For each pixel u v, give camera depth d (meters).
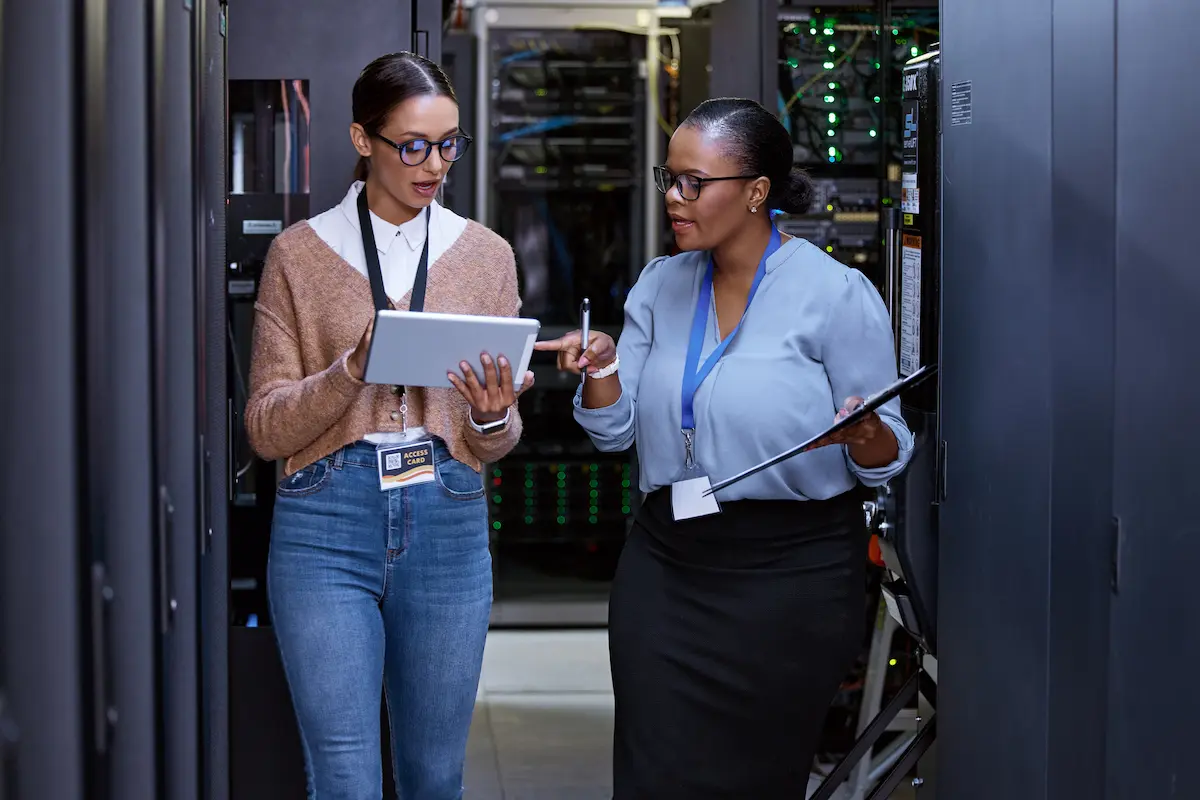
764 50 3.91
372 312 2.31
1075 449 2.17
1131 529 2.04
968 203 2.50
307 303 2.33
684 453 2.35
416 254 2.35
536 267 4.94
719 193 2.28
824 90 3.98
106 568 1.50
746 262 2.38
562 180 4.88
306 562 2.29
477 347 2.12
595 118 4.86
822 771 3.67
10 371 1.40
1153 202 1.98
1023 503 2.31
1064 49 2.16
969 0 2.48
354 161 2.79
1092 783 2.14
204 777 1.79
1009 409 2.36
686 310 2.43
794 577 2.36
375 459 2.28
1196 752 1.95
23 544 1.40
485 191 4.84
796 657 2.37
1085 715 2.16
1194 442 1.93
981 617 2.48
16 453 1.40
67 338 1.40
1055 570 2.22
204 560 1.81
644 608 2.42
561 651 4.92
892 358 2.38
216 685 2.18
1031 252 2.27
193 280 1.78
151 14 1.56
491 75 4.82
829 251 3.99
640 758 2.41
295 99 2.79
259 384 2.32
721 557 2.36
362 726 2.27
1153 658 2.02
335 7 2.76
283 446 2.27
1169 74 1.94
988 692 2.46
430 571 2.32
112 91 1.53
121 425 1.55
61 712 1.41
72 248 1.40
